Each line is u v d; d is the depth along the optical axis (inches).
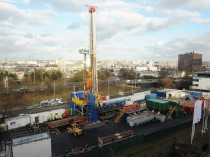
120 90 4136.3
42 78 4188.0
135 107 2311.8
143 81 4675.2
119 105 2343.8
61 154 1278.3
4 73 4284.0
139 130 1742.1
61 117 2034.9
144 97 3107.8
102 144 1365.7
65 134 1643.7
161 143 1448.1
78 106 2155.5
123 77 6092.5
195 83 4023.1
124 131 1700.3
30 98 3129.9
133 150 1337.4
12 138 1102.4
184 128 1755.7
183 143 1435.8
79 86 3914.9
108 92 3659.0
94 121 1956.2
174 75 6397.6
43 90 3612.2
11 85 3710.6
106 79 5113.2
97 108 2015.3
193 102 2503.7
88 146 1395.2
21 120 1808.6
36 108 2539.4
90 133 1667.1
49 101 2758.4
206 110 1808.6
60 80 4522.6
